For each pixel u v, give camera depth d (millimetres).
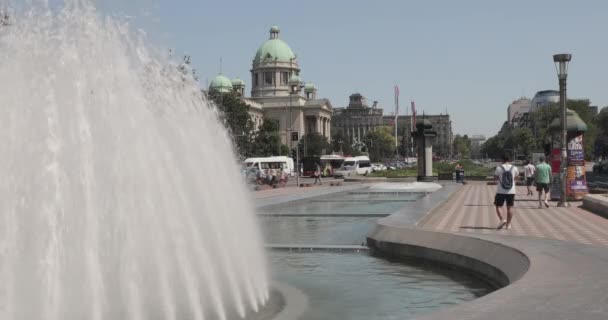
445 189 44750
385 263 14820
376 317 9320
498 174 19453
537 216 23844
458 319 7043
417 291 11453
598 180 63969
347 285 12031
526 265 11000
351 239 19328
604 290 8633
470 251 13445
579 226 19922
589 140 128250
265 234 21109
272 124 139125
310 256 16047
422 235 15320
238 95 107750
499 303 7855
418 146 59656
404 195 45625
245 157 102562
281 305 10180
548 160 41844
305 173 102375
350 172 98188
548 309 7527
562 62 28453
